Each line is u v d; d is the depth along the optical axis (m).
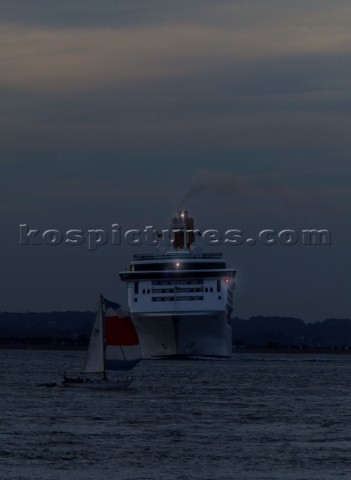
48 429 176.62
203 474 136.38
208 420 192.62
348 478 134.50
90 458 146.75
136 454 150.50
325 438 168.50
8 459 145.12
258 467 141.12
